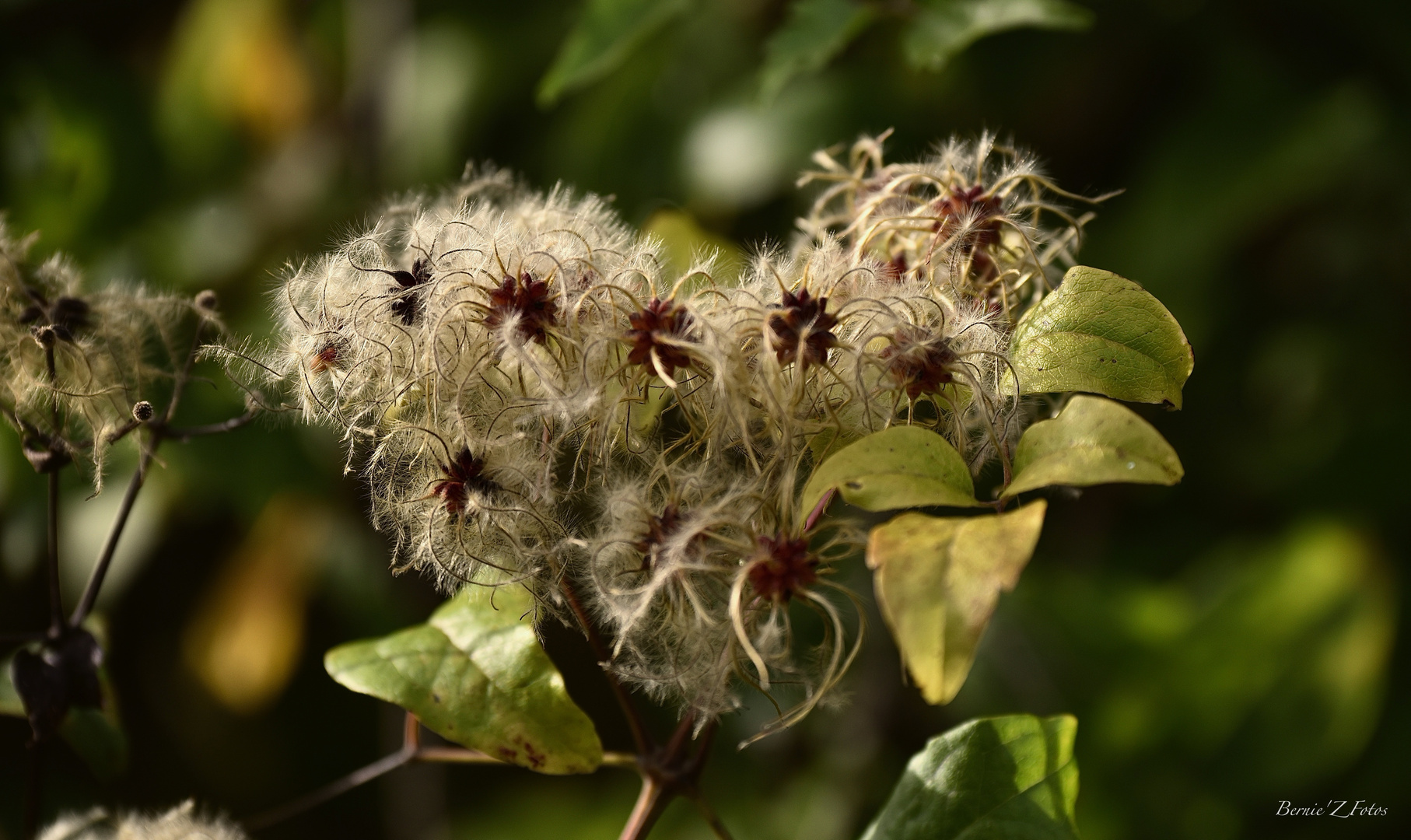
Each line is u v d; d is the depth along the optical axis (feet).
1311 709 1.80
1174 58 2.06
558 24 2.24
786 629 1.26
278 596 2.28
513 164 2.23
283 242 2.30
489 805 2.38
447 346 1.27
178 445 1.95
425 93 2.29
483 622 1.34
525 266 1.28
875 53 2.07
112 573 2.09
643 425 1.28
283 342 1.32
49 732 1.36
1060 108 2.08
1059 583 1.95
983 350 1.27
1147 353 1.26
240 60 2.50
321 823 2.56
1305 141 1.89
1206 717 1.84
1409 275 2.04
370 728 2.60
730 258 1.47
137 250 2.25
